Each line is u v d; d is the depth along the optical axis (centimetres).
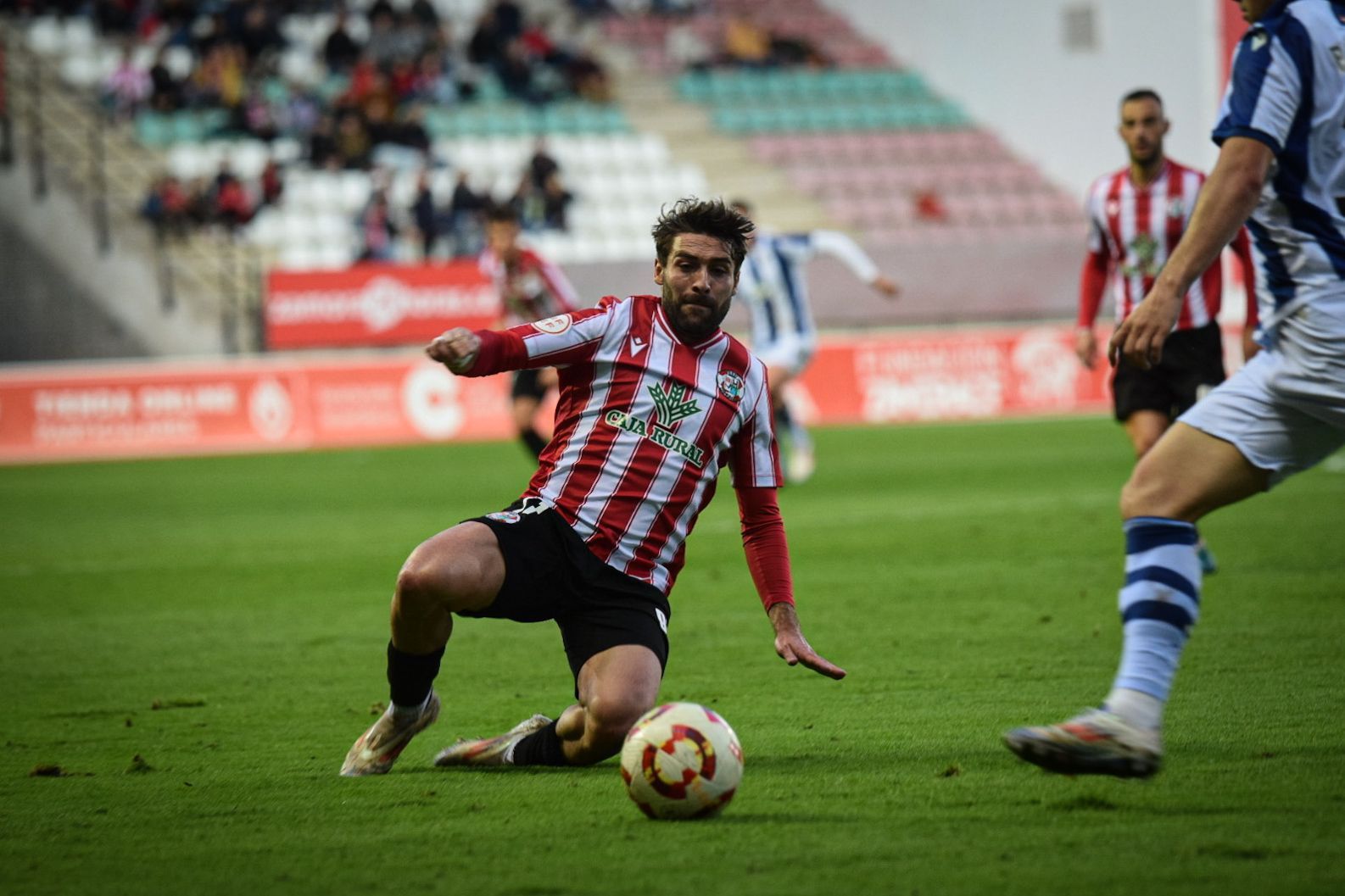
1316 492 4406
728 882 1126
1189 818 1266
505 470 5875
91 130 8725
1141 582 1329
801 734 1700
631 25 11250
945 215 9756
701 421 1518
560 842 1256
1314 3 1303
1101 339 8169
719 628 2533
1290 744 1541
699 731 1313
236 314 8162
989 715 1772
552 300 4419
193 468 6425
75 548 3978
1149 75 9131
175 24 9475
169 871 1209
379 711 1936
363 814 1385
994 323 8356
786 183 9888
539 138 8719
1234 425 1338
